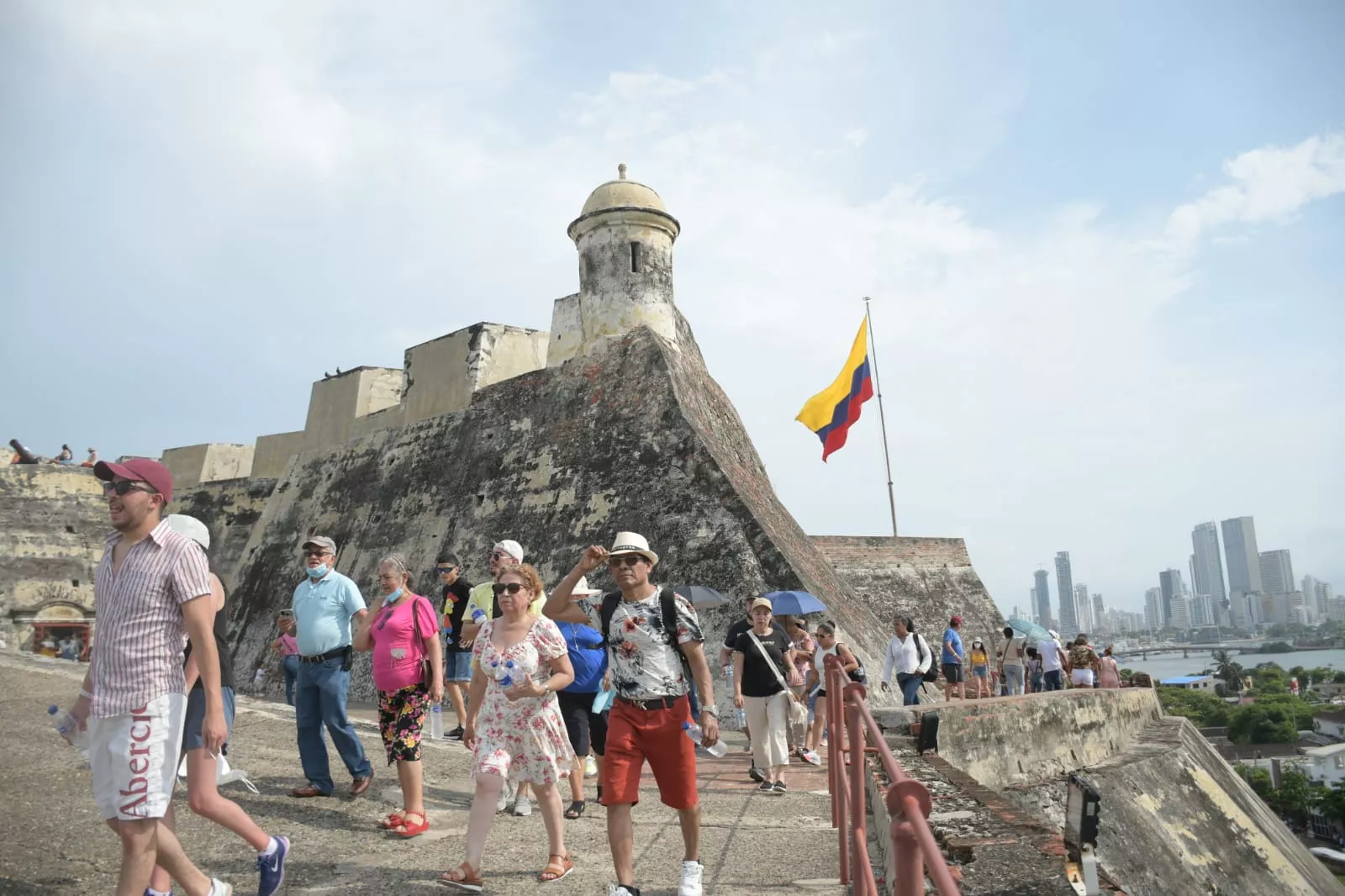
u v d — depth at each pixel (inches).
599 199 837.2
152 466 170.1
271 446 1257.4
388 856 235.5
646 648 206.1
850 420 781.3
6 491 909.8
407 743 259.4
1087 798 147.0
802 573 625.0
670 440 701.9
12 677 438.0
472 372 933.8
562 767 223.8
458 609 431.8
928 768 268.7
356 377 1106.1
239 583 1107.9
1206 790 523.2
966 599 1296.8
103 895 196.4
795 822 293.3
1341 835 2003.0
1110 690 554.9
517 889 210.7
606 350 799.1
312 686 293.7
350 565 935.7
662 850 251.6
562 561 708.7
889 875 210.7
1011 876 150.1
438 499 877.2
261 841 188.1
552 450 785.6
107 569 167.6
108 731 159.5
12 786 272.2
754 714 356.8
